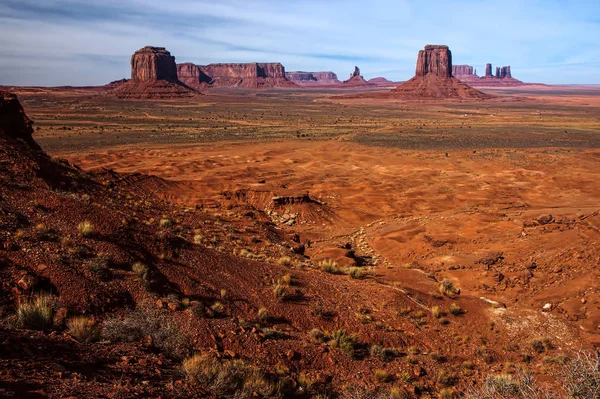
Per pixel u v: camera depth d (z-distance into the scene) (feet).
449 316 51.93
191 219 71.82
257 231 79.77
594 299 57.26
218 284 43.11
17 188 44.57
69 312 30.09
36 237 36.52
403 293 54.49
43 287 31.45
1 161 50.57
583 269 66.95
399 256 96.27
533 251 81.87
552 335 49.21
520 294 66.44
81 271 34.58
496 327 50.65
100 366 23.48
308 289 48.70
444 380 37.17
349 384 33.50
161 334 31.14
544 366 41.75
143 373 24.04
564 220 95.91
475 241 96.53
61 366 21.29
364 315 45.96
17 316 27.20
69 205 44.04
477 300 57.88
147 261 41.19
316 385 32.24
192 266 44.32
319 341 38.75
